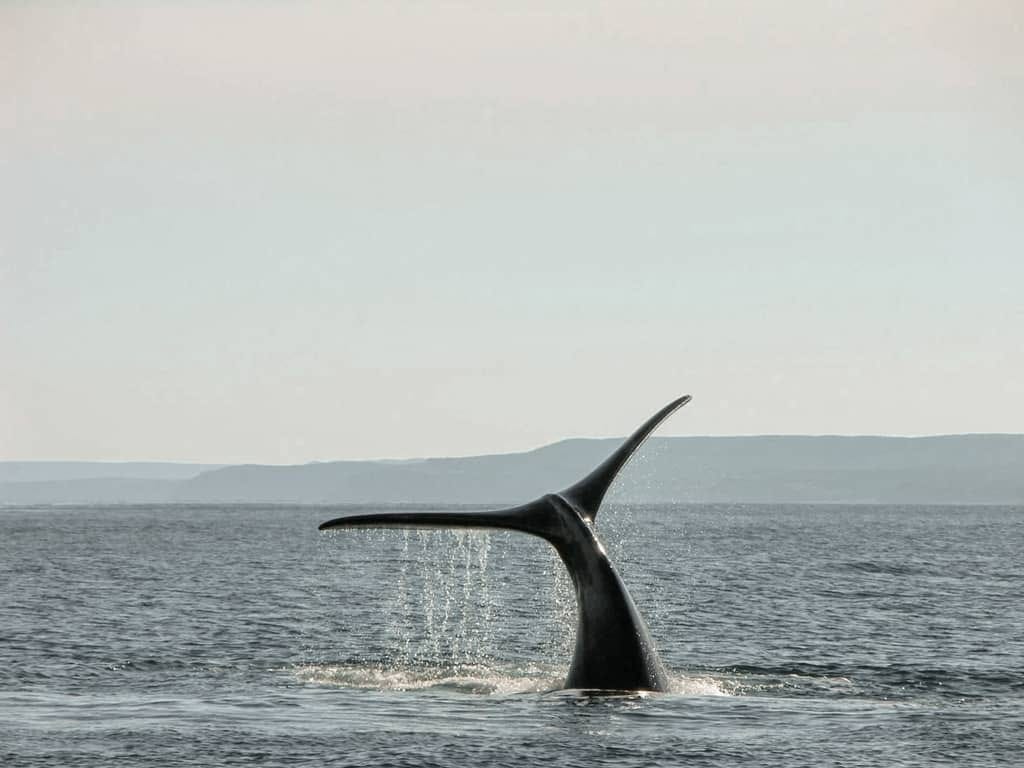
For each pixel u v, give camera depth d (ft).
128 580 641.81
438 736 216.54
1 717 235.40
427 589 602.44
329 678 290.76
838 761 201.46
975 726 227.61
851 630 415.23
